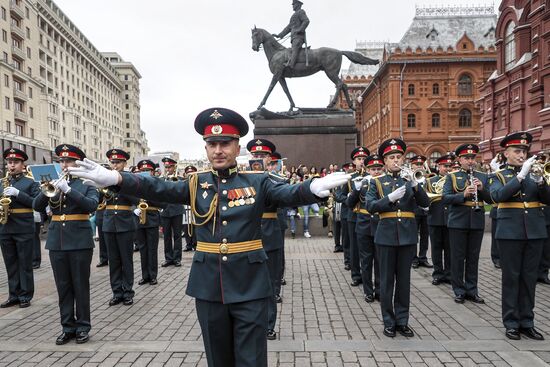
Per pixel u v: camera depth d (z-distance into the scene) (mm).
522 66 29031
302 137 16109
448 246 8680
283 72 16500
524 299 5680
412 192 5953
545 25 25031
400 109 48969
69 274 5715
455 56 48625
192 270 3523
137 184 3312
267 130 16141
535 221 5645
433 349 5312
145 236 8938
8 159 7570
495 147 33281
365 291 7590
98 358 5164
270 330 5719
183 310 7113
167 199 3533
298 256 11859
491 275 9359
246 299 3311
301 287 8547
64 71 77062
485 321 6391
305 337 5793
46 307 7363
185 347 5465
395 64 48875
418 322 6375
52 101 68750
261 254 3482
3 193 7312
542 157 6516
